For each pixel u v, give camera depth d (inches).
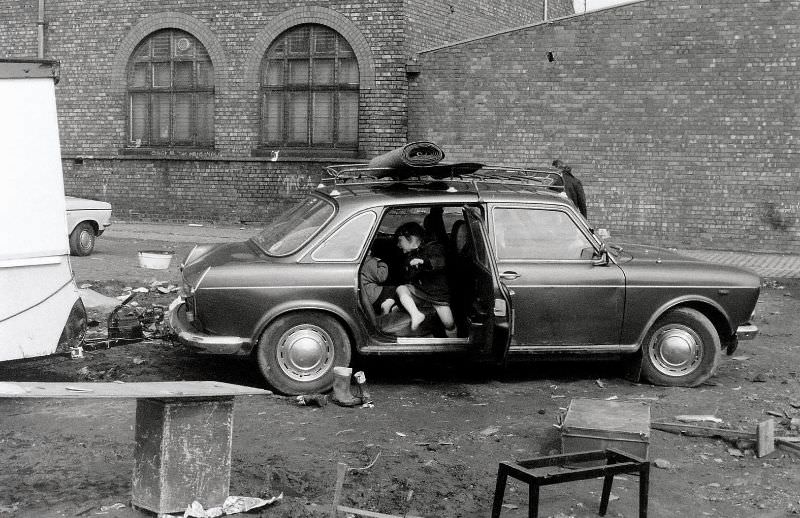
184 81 874.8
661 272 320.2
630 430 229.9
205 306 292.8
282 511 201.8
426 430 269.9
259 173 850.8
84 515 197.3
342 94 824.9
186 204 877.8
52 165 284.4
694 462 248.5
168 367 329.4
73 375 316.8
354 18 807.7
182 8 863.1
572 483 229.3
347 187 329.7
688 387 323.3
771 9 709.9
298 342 298.4
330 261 301.3
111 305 424.2
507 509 210.7
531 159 767.7
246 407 287.7
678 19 727.7
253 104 850.1
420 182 324.5
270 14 835.4
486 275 295.6
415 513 206.8
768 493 227.1
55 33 907.4
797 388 327.3
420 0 812.6
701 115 730.8
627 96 743.7
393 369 341.1
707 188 734.5
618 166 749.9
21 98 278.4
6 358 279.6
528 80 764.6
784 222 721.6
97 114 901.8
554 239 318.3
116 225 860.0
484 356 303.1
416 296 314.5
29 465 231.3
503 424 277.9
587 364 355.3
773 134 718.5
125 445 247.9
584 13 744.3
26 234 280.4
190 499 195.8
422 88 792.9
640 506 199.6
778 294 539.5
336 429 268.5
